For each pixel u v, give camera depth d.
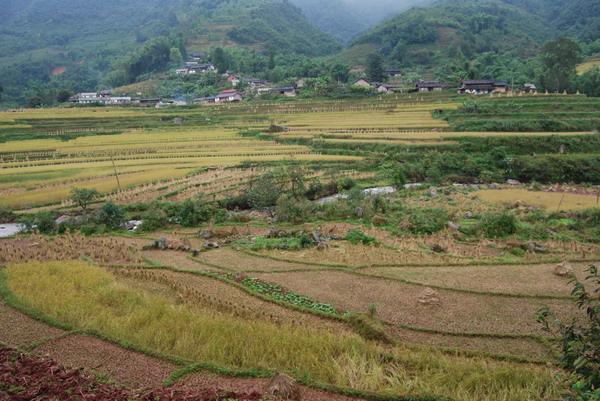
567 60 115.69
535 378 15.90
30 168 69.12
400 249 33.81
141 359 17.19
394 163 70.56
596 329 9.68
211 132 101.62
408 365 17.47
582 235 39.25
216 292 25.73
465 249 34.50
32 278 25.67
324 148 82.69
